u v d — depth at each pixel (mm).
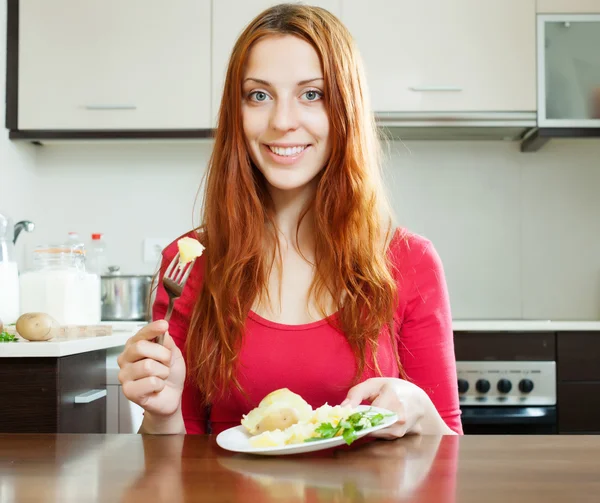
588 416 2344
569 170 2945
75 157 2957
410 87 2629
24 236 2863
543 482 592
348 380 1148
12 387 1465
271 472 632
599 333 2357
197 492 566
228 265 1165
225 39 2660
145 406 930
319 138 1118
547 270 2932
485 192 2949
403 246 1259
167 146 2965
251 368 1144
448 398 1204
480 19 2637
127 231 2949
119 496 557
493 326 2348
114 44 2674
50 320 1568
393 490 569
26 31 2684
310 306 1173
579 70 2643
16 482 601
